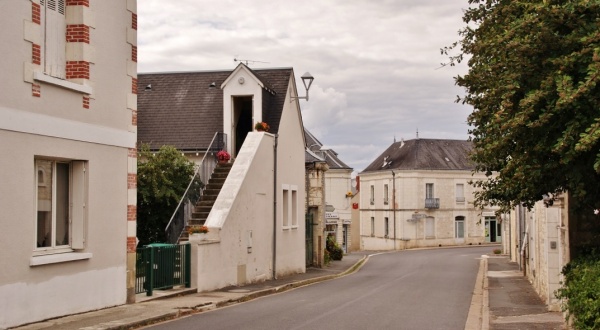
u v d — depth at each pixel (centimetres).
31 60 1252
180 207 2303
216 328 1343
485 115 1281
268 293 2166
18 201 1222
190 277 1969
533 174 1052
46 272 1295
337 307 1750
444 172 7662
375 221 8056
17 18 1218
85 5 1406
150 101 3073
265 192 2606
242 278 2330
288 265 2917
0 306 1173
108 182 1500
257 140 2539
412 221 7519
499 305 1853
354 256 5194
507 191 1403
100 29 1467
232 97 2850
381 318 1546
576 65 978
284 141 2881
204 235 2028
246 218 2378
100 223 1469
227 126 2845
